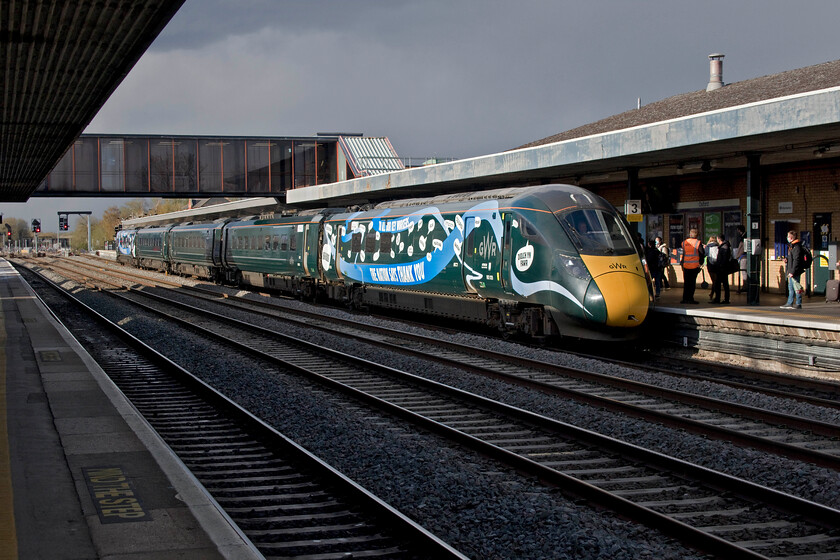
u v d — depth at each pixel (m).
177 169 49.16
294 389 13.29
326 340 19.48
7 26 10.50
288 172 50.84
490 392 12.88
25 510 6.48
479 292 19.95
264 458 9.36
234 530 6.08
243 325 22.52
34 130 18.22
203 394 13.28
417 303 23.47
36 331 20.72
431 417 11.35
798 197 22.25
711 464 8.83
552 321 17.70
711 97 28.20
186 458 9.38
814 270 21.84
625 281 16.44
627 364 15.55
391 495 7.77
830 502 7.44
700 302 20.19
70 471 7.59
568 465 8.87
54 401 11.03
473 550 6.32
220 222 43.44
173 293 37.84
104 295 36.97
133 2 9.59
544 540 6.42
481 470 8.66
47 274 60.31
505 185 27.03
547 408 11.61
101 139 48.03
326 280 29.69
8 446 8.51
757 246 19.02
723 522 7.06
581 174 23.19
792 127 14.35
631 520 6.99
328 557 6.14
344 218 27.69
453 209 20.95
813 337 14.64
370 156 49.25
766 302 19.84
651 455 8.72
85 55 11.91
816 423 10.20
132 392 13.80
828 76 23.28
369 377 14.59
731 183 23.98
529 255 17.77
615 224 17.33
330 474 8.12
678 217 26.50
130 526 6.12
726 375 14.97
